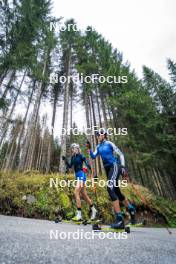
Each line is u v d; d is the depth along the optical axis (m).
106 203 6.07
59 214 5.26
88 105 17.06
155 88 17.05
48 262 0.98
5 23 9.20
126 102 14.08
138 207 7.45
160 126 15.24
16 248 1.17
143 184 15.04
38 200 5.54
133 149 13.86
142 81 18.22
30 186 5.96
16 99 10.87
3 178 6.34
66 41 16.05
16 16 9.65
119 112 14.81
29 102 15.23
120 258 1.19
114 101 13.70
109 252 1.33
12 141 22.81
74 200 5.82
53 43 13.46
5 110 8.24
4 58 7.96
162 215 8.05
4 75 8.70
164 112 15.95
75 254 1.19
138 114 14.31
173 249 1.68
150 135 14.48
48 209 5.30
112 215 5.84
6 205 5.22
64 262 1.01
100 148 3.13
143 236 2.58
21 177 6.79
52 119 17.44
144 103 14.34
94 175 4.22
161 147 13.95
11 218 3.87
